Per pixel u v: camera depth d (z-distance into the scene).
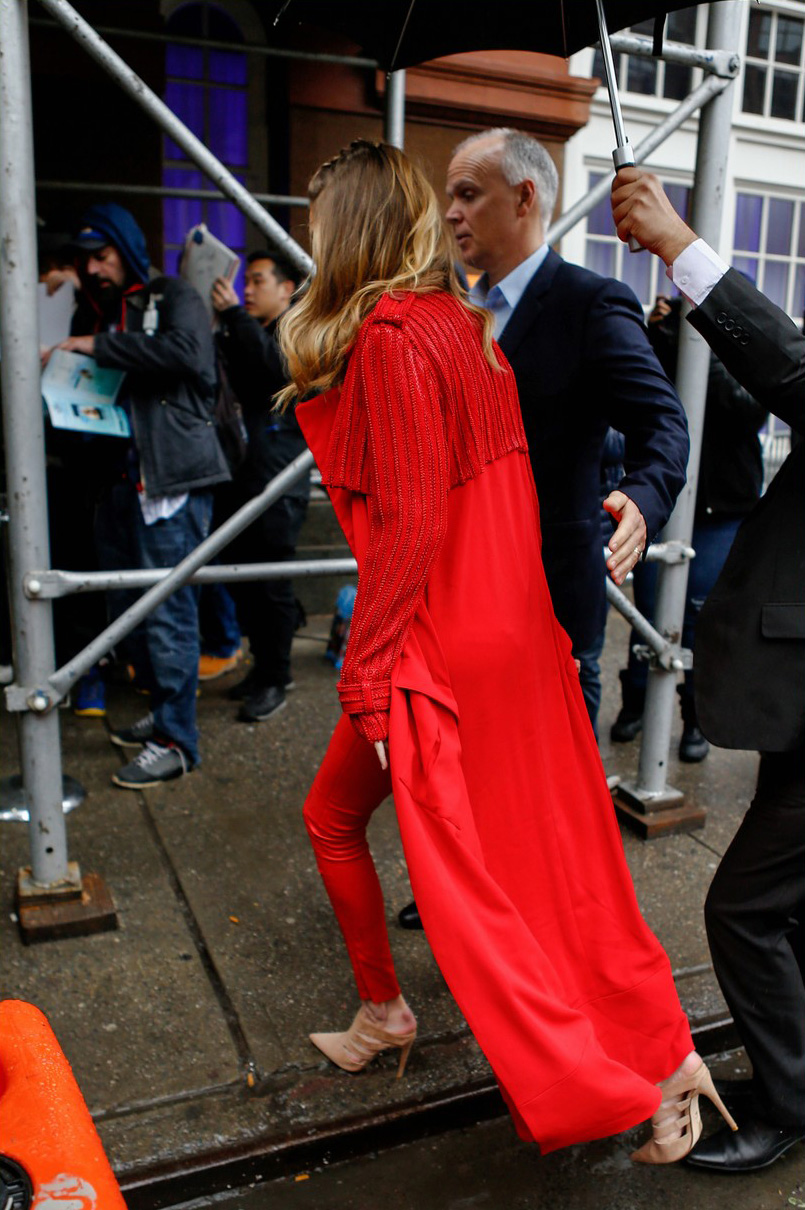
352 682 1.63
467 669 1.68
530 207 2.29
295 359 1.76
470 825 1.65
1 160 2.28
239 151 5.31
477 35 2.35
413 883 1.59
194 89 5.13
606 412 2.17
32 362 2.40
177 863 2.96
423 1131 2.14
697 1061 1.82
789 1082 2.00
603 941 1.82
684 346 3.06
